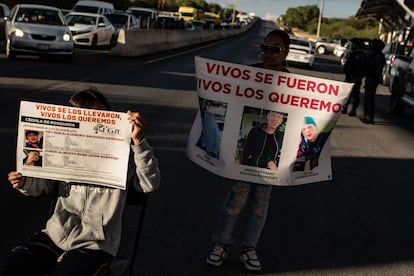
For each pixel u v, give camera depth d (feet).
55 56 67.15
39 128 10.79
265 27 459.32
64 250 10.74
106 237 10.76
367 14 205.67
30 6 67.41
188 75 65.46
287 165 14.61
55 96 40.45
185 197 22.11
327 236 19.38
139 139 10.74
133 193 11.41
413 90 49.42
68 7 175.42
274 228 19.70
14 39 62.13
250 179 14.71
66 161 10.85
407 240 19.65
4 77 47.70
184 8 280.10
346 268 16.71
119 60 77.30
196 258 16.34
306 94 14.34
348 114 50.96
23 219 18.03
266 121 14.51
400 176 29.17
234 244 17.76
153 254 16.37
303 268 16.43
